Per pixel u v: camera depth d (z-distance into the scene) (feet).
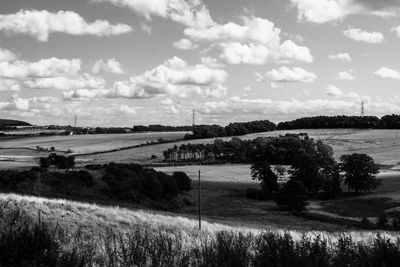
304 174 431.84
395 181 455.22
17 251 28.43
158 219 104.63
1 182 237.66
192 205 328.08
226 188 412.16
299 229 189.26
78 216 85.66
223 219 229.25
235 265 30.73
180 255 33.81
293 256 30.63
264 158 604.08
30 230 32.27
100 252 35.17
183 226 97.14
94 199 256.73
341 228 215.92
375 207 344.08
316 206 359.87
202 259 32.73
